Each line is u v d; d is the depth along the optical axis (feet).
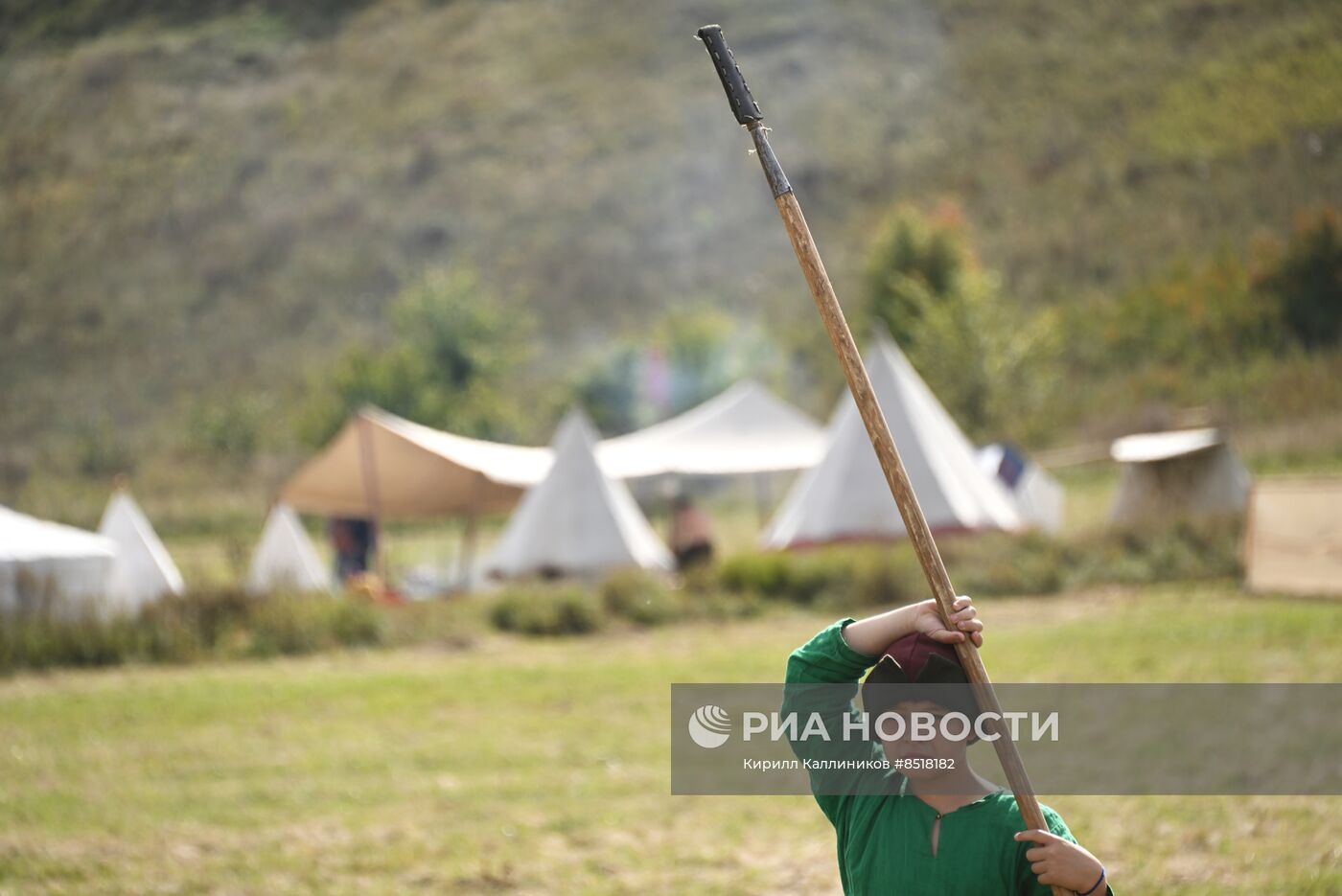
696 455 202.08
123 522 135.03
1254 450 232.73
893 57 650.84
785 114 619.67
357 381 371.97
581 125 636.48
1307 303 356.59
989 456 182.91
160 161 641.40
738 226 548.31
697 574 142.92
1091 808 55.36
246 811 61.67
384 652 118.73
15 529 124.57
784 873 49.08
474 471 165.68
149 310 531.09
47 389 479.41
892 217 400.06
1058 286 441.27
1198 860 47.52
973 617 22.66
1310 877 44.39
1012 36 637.30
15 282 552.82
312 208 590.96
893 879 22.93
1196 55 577.02
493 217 574.97
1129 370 358.43
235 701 93.09
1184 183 483.92
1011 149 550.77
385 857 53.01
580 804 61.05
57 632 114.83
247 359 491.72
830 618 131.44
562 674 101.40
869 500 154.92
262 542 147.13
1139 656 92.79
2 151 654.94
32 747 78.07
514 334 429.79
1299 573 123.85
